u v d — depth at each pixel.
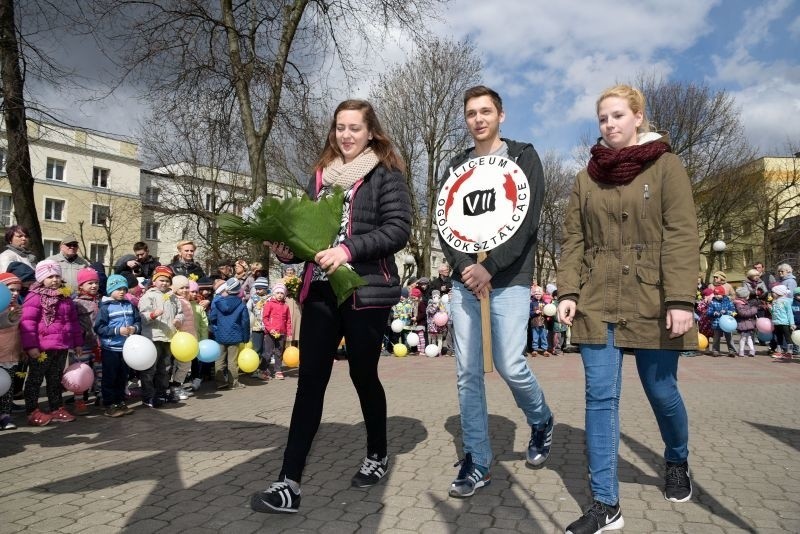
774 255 35.09
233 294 8.20
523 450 4.10
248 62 12.61
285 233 2.80
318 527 2.70
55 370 5.70
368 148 3.32
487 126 3.46
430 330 13.93
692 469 3.61
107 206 41.59
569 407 5.98
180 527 2.71
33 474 3.69
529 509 2.91
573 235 3.03
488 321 3.17
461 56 27.89
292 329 10.29
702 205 32.31
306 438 2.98
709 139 29.86
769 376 8.78
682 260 2.58
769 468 3.63
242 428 5.11
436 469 3.63
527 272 3.32
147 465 3.86
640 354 2.84
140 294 7.82
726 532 2.58
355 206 3.18
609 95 2.92
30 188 10.54
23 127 10.34
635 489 3.21
